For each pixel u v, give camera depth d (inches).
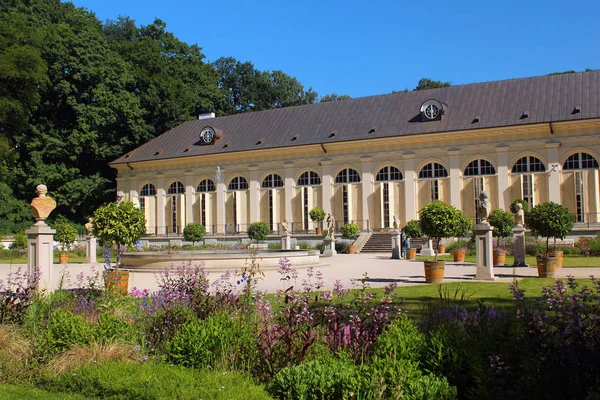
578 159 1536.7
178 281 450.0
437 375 253.3
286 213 1887.3
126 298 417.1
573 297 268.7
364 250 1606.8
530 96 1642.5
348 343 286.4
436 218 692.1
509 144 1605.6
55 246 1705.2
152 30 2620.6
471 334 274.8
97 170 2317.9
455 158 1668.3
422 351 263.1
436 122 1700.3
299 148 1860.2
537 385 236.1
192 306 367.9
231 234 1950.1
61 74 2127.2
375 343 277.7
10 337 337.4
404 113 1791.3
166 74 2393.0
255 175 1941.4
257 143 1941.4
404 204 1728.6
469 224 1298.0
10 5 2218.3
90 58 2155.5
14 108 1761.8
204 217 2017.7
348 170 1822.1
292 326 303.6
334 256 1409.9
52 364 307.0
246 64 3201.3
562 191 1545.3
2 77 1729.8
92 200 2272.4
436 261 693.9
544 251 1195.3
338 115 1905.8
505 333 272.7
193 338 298.7
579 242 1244.5
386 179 1768.0
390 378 232.7
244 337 301.0
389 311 306.7
